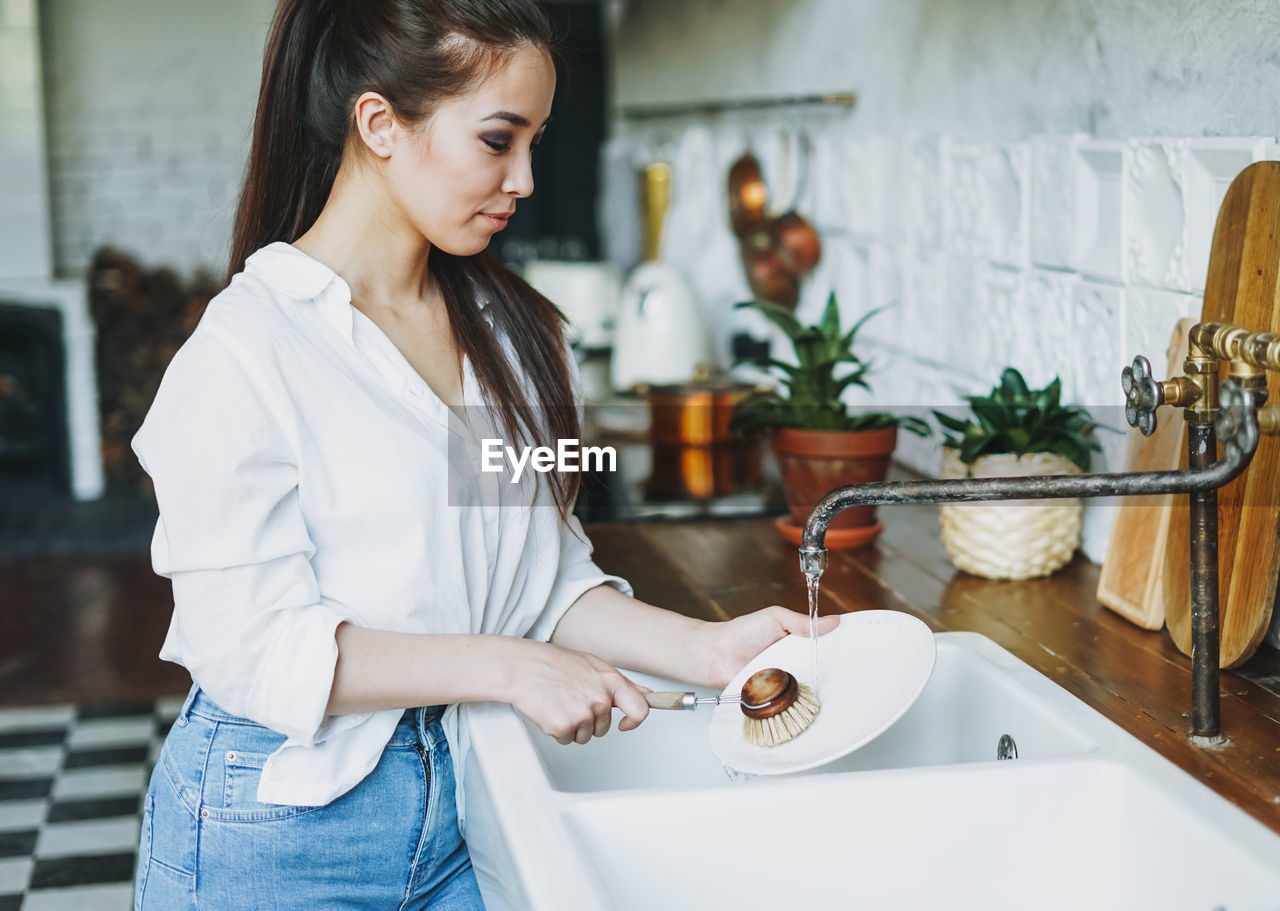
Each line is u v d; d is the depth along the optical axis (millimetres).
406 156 1100
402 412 1116
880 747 1309
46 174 5207
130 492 5262
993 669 1256
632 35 5121
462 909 1192
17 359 5152
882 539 1889
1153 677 1283
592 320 4266
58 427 5191
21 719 3281
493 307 1271
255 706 1058
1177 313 1511
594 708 1093
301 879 1124
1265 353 967
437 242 1139
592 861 987
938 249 2248
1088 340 1733
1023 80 1923
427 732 1165
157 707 3354
